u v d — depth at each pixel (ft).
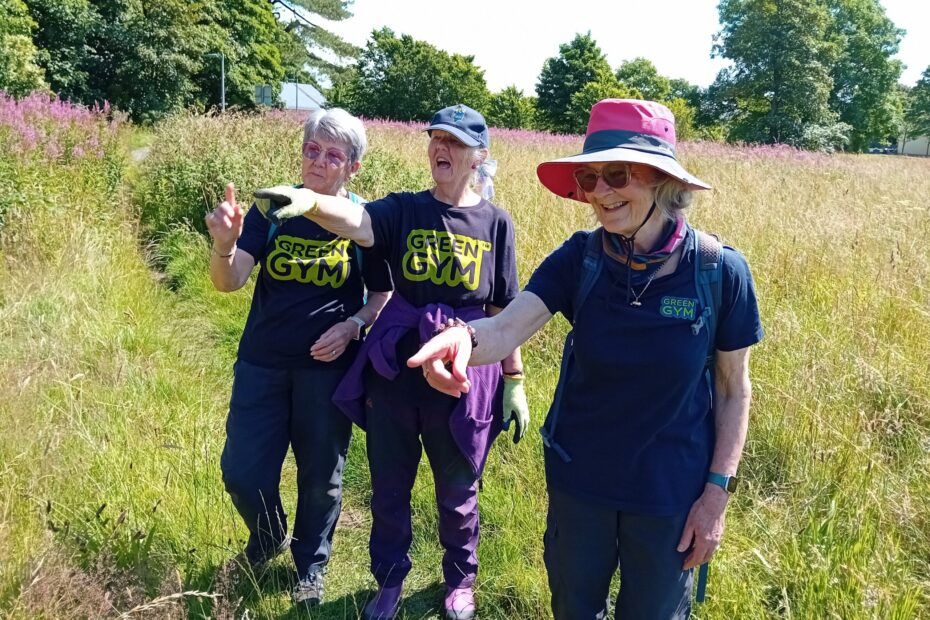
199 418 13.28
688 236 6.04
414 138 58.34
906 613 8.13
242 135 34.81
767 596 8.95
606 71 200.03
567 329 17.13
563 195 6.83
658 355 5.91
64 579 7.50
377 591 9.30
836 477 11.01
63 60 94.02
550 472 6.59
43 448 10.61
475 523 9.11
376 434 8.63
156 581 8.41
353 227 7.73
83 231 22.74
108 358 15.39
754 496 10.88
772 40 168.66
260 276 8.98
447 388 5.89
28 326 15.85
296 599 9.16
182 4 101.60
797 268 18.99
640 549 6.21
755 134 168.35
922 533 9.68
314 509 9.25
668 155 5.84
